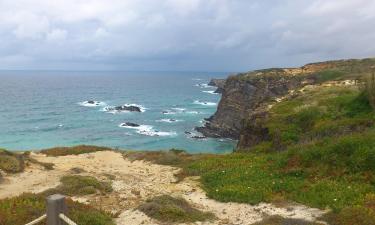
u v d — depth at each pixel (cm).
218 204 1859
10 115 11838
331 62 11750
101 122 10925
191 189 2161
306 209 1683
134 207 1816
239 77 10081
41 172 2602
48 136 8906
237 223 1583
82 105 14938
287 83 9588
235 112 9550
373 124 2803
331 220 1512
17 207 1600
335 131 2894
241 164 2620
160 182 2394
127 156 3366
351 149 2167
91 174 2588
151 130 9831
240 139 4256
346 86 4959
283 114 3747
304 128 3319
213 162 2781
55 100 16650
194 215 1652
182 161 3075
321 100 3878
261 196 1866
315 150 2305
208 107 15225
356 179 1952
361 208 1531
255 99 9369
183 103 16638
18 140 8406
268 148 3161
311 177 2103
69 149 3603
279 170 2298
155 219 1611
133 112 13188
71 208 1595
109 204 1883
